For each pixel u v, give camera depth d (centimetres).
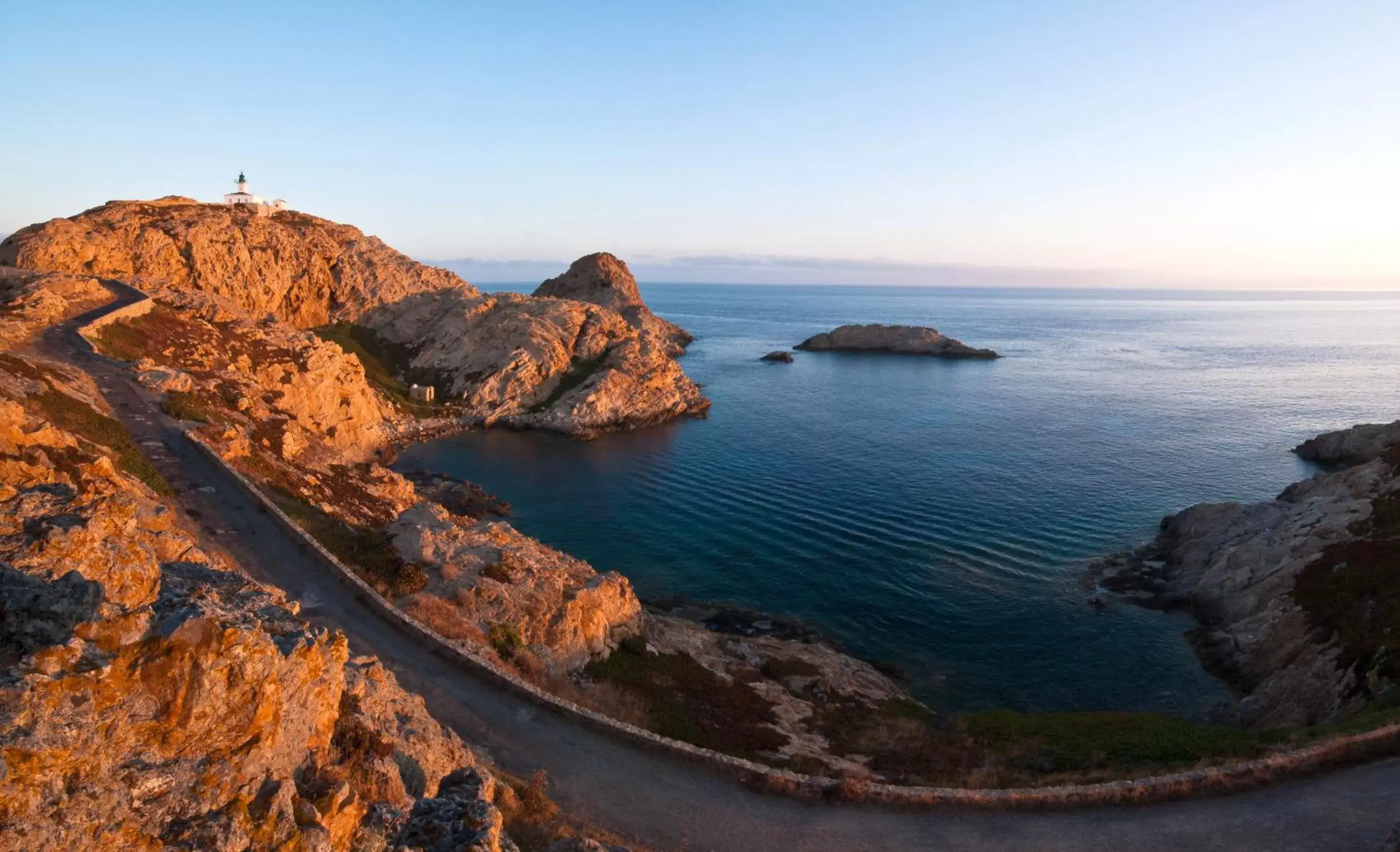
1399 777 2198
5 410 2389
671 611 4925
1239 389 12988
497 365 10931
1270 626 4094
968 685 4153
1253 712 3544
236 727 991
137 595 1041
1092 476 7719
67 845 759
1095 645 4528
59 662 861
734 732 2895
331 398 7606
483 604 3195
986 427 9950
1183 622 4781
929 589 5247
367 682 1727
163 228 9838
